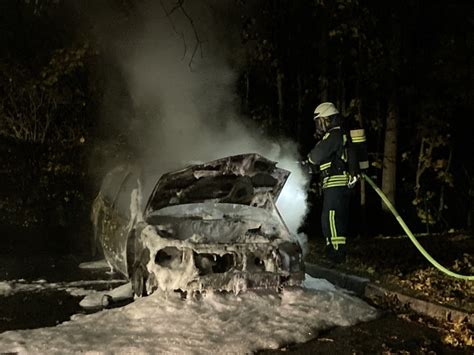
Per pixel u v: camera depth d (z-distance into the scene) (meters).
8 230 13.29
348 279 8.27
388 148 13.52
